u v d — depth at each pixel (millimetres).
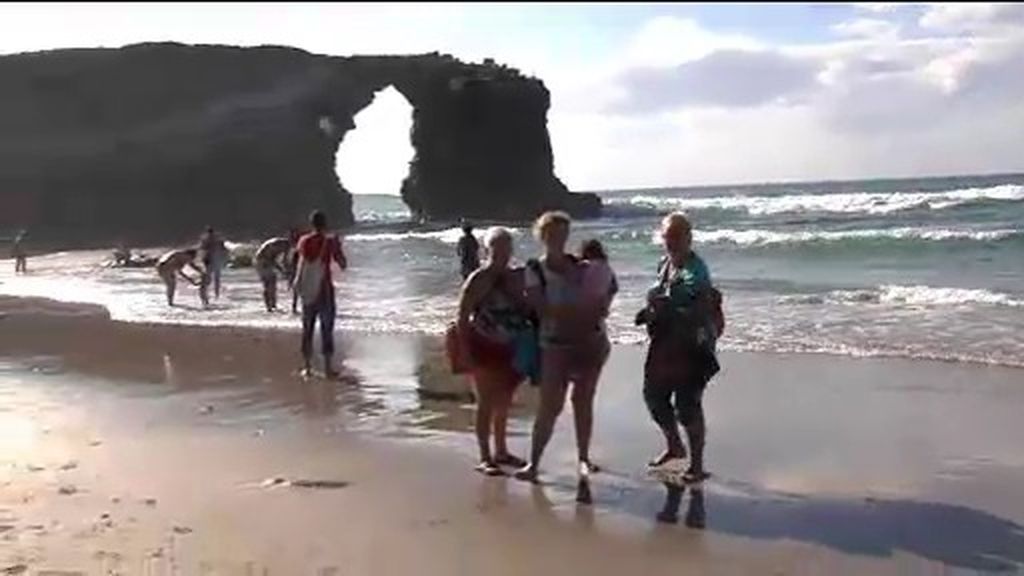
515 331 8062
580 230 57344
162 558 6078
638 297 21156
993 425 9336
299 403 11484
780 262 30875
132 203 88125
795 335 15445
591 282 7703
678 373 7680
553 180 92250
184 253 23844
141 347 16656
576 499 7379
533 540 6473
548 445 9070
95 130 90250
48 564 5945
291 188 91375
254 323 19734
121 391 12492
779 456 8500
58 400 11891
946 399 10555
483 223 86062
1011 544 6246
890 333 15266
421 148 94250
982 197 46531
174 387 12750
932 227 38438
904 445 8750
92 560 6031
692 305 7621
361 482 7926
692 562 6043
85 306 24125
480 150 90312
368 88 96500
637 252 38062
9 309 23781
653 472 8070
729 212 62562
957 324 15883
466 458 8680
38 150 88000
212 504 7293
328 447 9203
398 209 158625
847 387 11375
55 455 8977
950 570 5828
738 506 7141
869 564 5949
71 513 7062
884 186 102500
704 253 34562
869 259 30250
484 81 90188
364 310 21250
